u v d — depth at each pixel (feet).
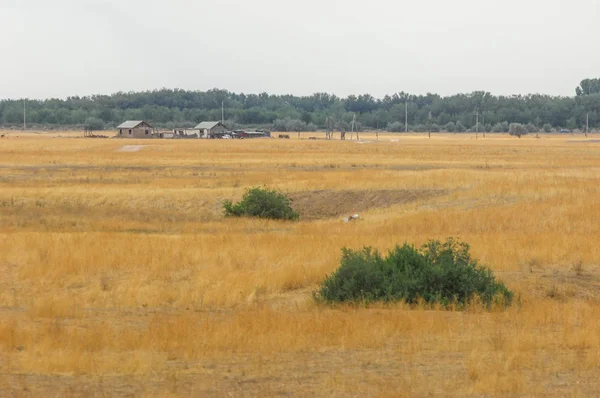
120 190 627.87
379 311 214.69
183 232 438.40
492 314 213.25
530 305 226.58
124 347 170.71
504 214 439.22
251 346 169.48
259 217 534.37
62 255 313.53
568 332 182.60
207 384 142.00
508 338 177.37
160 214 549.13
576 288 259.39
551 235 364.17
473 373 147.74
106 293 250.57
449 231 401.70
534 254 307.99
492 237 359.25
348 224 451.94
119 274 287.28
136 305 233.14
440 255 254.68
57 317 210.79
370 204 578.25
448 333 183.52
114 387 140.05
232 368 153.48
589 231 389.39
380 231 403.75
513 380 142.10
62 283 272.51
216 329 182.60
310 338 175.83
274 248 332.60
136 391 137.49
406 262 250.37
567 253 312.50
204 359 160.35
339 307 225.56
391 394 134.51
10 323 193.67
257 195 543.80
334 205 585.22
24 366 153.28
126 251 323.98
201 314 217.77
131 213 551.59
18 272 287.69
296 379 145.79
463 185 606.55
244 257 313.12
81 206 580.30
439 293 236.22
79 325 200.64
